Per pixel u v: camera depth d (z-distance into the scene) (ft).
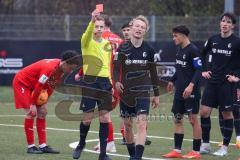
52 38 161.89
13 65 156.87
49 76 69.21
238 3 228.22
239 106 78.74
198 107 71.41
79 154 68.13
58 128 97.40
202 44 162.50
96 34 66.95
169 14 227.40
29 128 72.13
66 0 229.45
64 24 162.40
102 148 66.03
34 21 160.97
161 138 87.92
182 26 70.85
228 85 72.79
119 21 163.22
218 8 224.74
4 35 158.92
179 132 71.56
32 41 157.17
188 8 225.76
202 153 74.84
